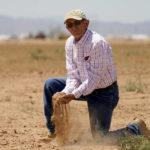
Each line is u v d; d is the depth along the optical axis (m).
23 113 16.81
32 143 11.88
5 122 15.10
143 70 33.03
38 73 32.31
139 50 72.06
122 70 33.22
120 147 10.91
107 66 11.24
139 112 16.38
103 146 11.24
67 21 10.88
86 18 10.94
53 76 30.02
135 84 23.72
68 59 11.46
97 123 11.70
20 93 22.09
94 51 10.95
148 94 20.69
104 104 11.51
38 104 18.83
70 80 11.46
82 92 11.03
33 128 14.05
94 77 11.04
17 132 13.36
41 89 23.44
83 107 16.61
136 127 11.51
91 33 11.12
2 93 22.16
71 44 11.28
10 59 50.00
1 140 12.22
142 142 10.39
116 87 11.68
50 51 72.56
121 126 13.89
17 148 11.27
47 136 11.98
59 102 11.03
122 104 18.09
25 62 45.19
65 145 11.52
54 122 11.27
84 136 12.27
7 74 31.83
